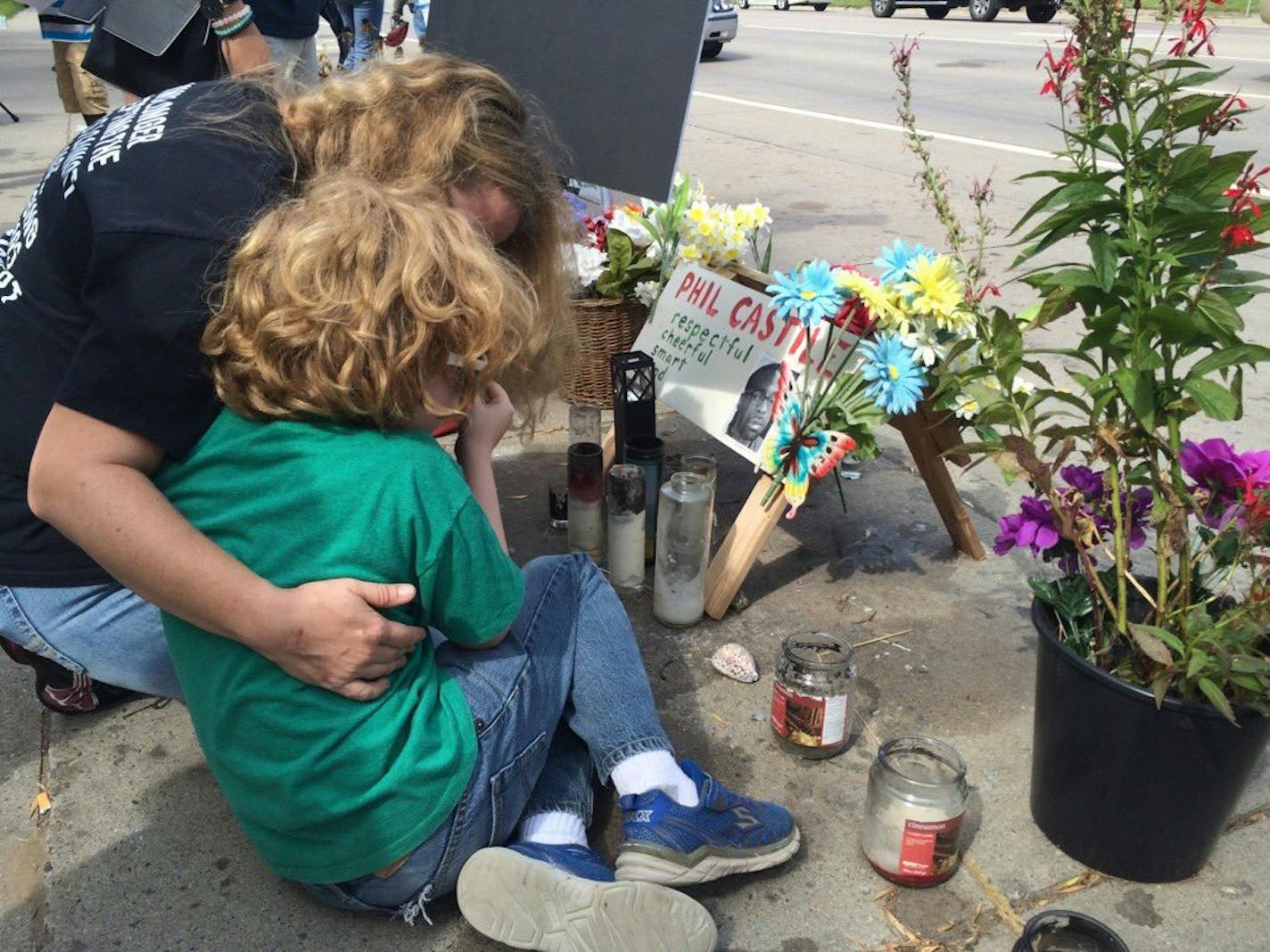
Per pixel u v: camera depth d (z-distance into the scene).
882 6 19.44
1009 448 1.67
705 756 2.07
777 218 6.14
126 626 1.68
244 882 1.76
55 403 1.30
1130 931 1.68
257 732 1.42
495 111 1.51
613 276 3.12
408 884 1.55
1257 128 7.55
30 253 1.45
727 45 15.41
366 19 7.14
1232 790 1.66
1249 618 1.59
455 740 1.48
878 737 2.13
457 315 1.28
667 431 3.52
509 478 3.18
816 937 1.68
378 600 1.36
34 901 1.72
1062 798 1.79
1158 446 1.68
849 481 3.23
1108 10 1.52
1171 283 1.58
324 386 1.26
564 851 1.62
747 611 2.56
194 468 1.37
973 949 1.65
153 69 2.84
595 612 1.75
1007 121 9.04
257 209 1.34
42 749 2.06
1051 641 1.71
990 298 4.73
